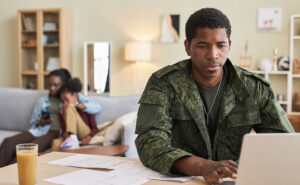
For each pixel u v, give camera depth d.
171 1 5.02
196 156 1.17
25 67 5.54
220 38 1.12
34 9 5.28
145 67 5.18
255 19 4.69
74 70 5.49
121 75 5.29
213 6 4.84
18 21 5.39
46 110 3.29
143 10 5.15
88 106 3.13
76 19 5.45
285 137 0.84
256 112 1.22
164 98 1.23
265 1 4.64
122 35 5.27
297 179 0.86
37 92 3.73
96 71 5.27
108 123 3.12
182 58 5.01
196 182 1.07
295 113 4.34
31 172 1.03
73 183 1.05
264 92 1.24
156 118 1.20
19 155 1.03
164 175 1.13
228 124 1.22
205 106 1.26
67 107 3.06
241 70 1.26
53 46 5.30
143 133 1.22
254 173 0.88
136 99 3.33
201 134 1.22
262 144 0.85
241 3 4.72
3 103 3.79
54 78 3.29
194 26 1.14
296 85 4.61
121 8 5.25
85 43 5.25
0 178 1.11
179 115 1.24
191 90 1.24
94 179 1.09
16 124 3.74
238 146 1.25
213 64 1.14
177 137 1.28
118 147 2.54
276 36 4.63
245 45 4.73
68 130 2.97
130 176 1.12
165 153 1.12
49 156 1.38
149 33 5.14
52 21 5.28
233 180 1.08
